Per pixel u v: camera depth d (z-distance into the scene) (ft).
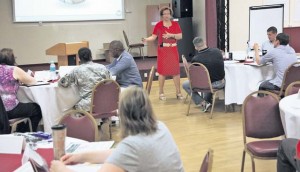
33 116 13.78
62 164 5.82
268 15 22.36
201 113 18.88
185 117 18.25
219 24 28.17
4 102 13.17
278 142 10.14
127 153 5.54
